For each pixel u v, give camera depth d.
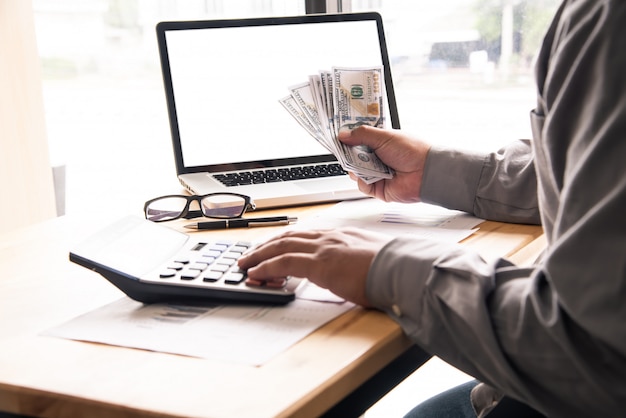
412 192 1.20
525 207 1.11
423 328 0.73
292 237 0.86
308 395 0.60
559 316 0.64
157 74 2.72
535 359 0.66
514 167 1.14
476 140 2.17
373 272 0.77
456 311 0.70
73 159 2.88
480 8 2.06
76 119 2.87
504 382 0.69
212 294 0.80
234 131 1.43
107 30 2.71
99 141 2.86
